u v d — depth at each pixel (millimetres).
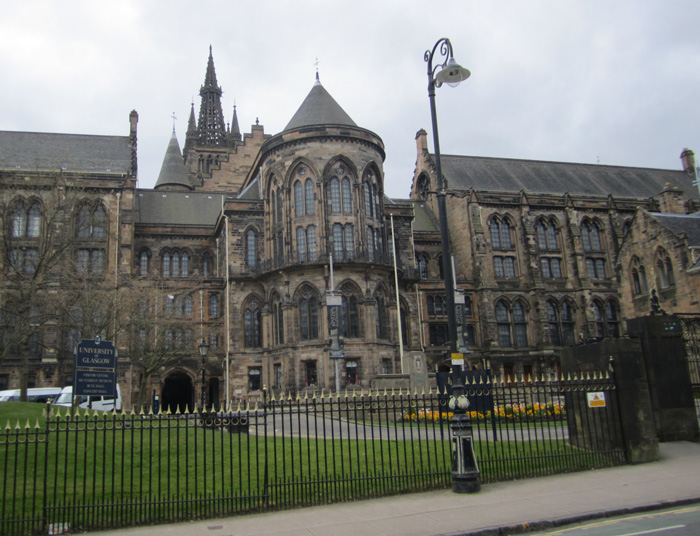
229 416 16312
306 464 19516
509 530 13469
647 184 91000
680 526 13219
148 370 50500
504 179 84375
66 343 56719
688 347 29703
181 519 14844
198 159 125062
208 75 136875
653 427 21547
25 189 59094
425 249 79812
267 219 62094
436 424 29516
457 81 19281
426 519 14328
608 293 78500
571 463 20125
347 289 57062
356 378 55375
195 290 64312
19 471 17812
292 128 59656
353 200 58406
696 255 40312
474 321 73312
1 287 51219
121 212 62500
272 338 60000
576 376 21562
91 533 13922
